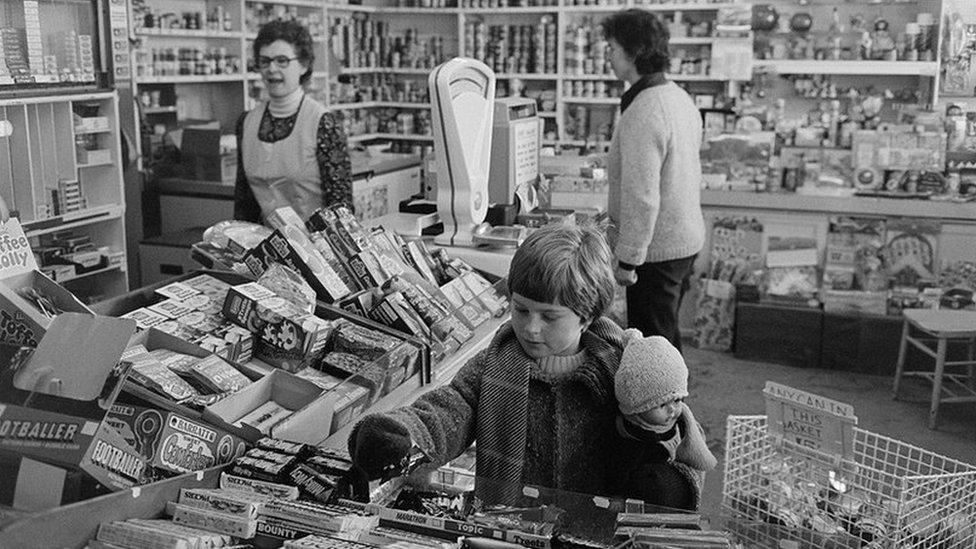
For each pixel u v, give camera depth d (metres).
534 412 1.56
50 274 4.06
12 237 1.54
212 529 1.18
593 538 1.25
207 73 6.21
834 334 5.22
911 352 5.12
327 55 7.73
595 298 1.46
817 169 5.64
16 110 3.89
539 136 3.75
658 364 1.45
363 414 1.82
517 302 1.48
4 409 1.26
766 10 6.82
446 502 1.37
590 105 8.06
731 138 5.62
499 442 1.57
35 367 1.25
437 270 2.67
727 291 5.50
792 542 1.41
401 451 1.32
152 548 1.11
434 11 8.15
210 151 5.32
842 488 1.45
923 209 5.15
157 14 5.91
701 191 5.48
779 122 6.60
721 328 5.55
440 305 2.31
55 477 1.21
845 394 4.83
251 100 6.71
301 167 3.37
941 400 4.37
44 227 4.04
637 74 3.55
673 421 1.49
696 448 1.52
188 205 5.32
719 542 1.23
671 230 3.57
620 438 1.56
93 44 4.23
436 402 1.57
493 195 3.48
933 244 5.16
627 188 3.45
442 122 2.95
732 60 6.70
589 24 7.85
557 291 1.43
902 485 1.39
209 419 1.48
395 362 1.93
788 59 6.80
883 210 5.21
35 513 1.08
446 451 1.53
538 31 7.86
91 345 1.25
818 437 1.47
